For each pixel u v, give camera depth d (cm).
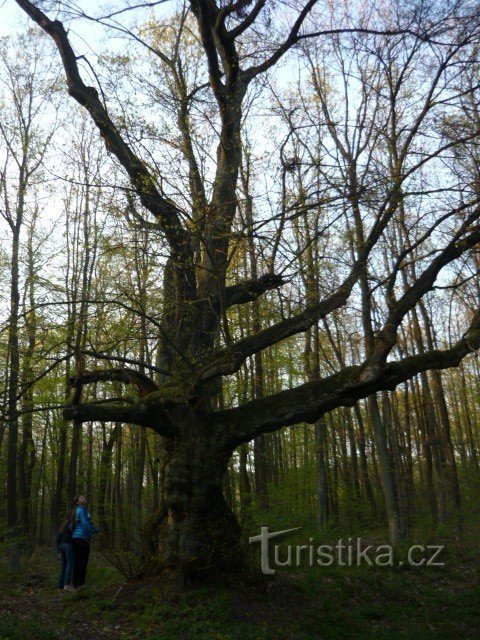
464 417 3653
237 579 1080
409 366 1134
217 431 1142
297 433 2792
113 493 2891
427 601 1189
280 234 1066
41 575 1484
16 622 909
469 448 3609
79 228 1875
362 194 1088
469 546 1723
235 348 1134
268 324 1530
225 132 1280
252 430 1138
